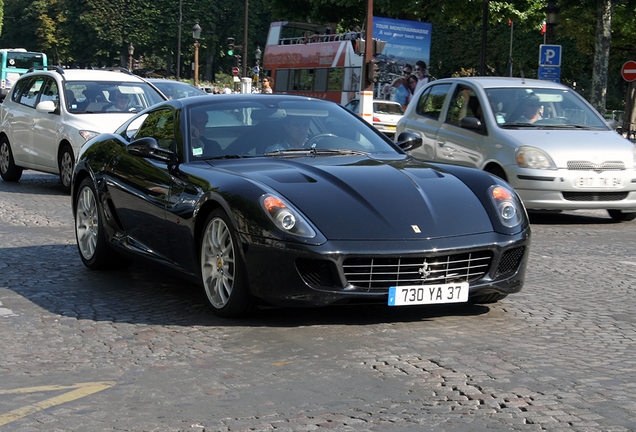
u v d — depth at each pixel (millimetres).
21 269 6699
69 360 4180
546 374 3896
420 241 4613
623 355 4258
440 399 3525
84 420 3311
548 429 3166
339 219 4645
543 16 35219
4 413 3402
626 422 3244
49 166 12758
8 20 101438
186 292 5812
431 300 4684
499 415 3320
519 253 4996
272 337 4578
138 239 5980
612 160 10086
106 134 6930
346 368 3992
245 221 4707
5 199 11500
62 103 12594
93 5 89062
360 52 19328
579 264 7258
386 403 3477
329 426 3201
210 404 3484
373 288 4613
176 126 5844
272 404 3477
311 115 6090
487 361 4117
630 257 7730
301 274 4570
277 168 5215
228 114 5926
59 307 5367
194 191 5203
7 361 4176
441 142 11406
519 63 58500
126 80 13242
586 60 53781
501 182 5246
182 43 89875
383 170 5230
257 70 48062
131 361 4148
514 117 10742
